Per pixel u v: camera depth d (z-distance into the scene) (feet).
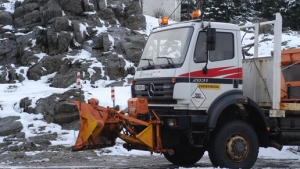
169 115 34.22
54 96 66.49
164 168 38.34
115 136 34.60
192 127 34.50
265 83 37.88
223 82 35.27
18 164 42.09
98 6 102.83
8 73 87.10
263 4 135.64
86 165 40.73
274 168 38.58
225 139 34.91
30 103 65.98
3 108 65.92
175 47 35.29
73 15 100.58
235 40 36.06
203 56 34.73
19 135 56.54
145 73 36.45
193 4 120.47
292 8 127.54
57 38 92.02
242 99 35.35
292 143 38.63
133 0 107.14
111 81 82.38
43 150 50.37
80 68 84.23
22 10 104.94
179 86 33.81
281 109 37.11
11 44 97.81
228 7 131.13
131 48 88.53
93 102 33.94
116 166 39.86
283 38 102.01
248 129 35.68
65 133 58.85
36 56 91.50
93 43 93.40
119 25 100.48
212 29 34.04
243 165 35.29
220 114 35.91
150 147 34.40
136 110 34.68
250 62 39.09
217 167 34.91
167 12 119.65
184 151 40.68
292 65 41.22
